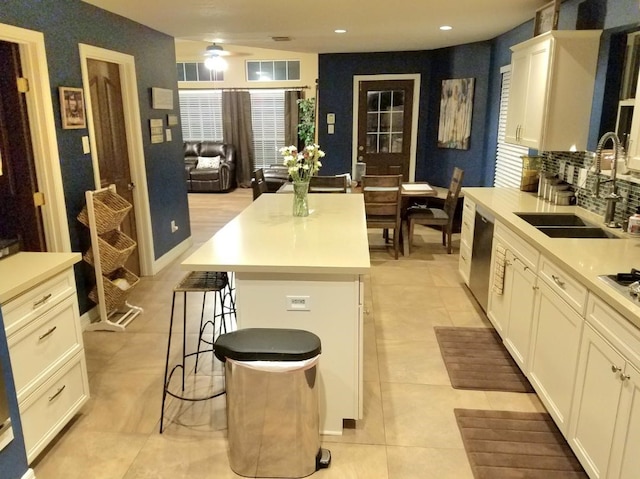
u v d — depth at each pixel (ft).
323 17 14.11
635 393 5.26
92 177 11.89
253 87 32.96
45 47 10.05
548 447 7.42
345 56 23.34
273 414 6.71
